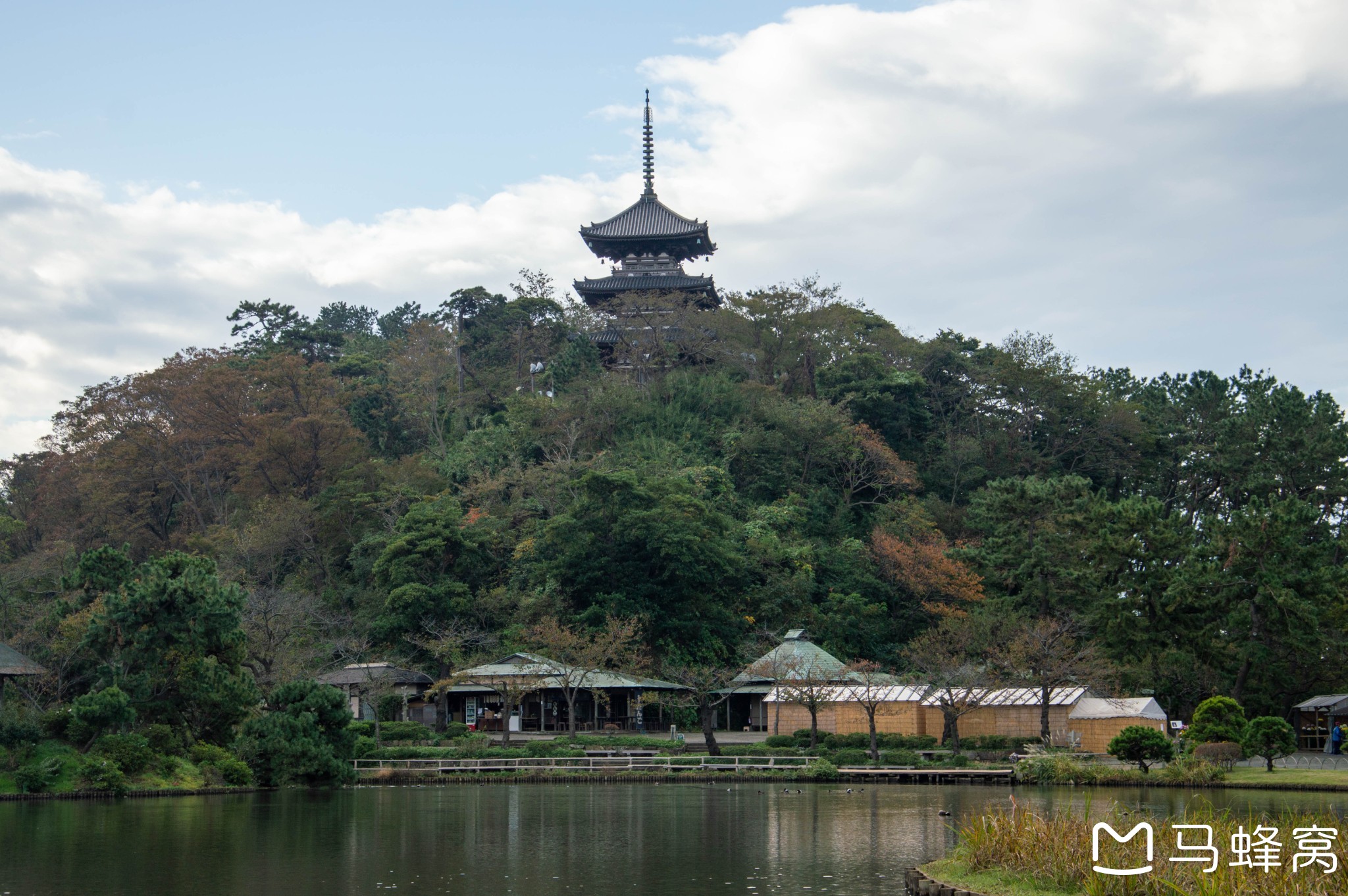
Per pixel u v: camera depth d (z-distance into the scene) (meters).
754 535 100.62
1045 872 28.11
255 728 66.06
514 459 110.25
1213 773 60.12
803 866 36.25
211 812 52.28
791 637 87.06
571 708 79.88
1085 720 75.94
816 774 67.94
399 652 92.94
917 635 96.94
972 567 96.94
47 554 97.00
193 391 120.62
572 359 129.75
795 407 119.12
